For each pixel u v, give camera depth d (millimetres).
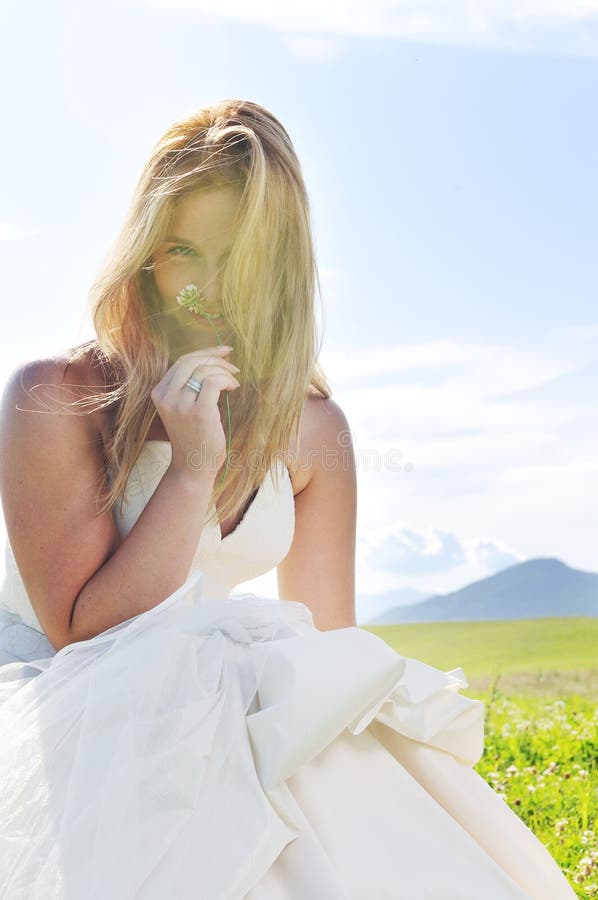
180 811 1524
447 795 1772
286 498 2264
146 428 2053
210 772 1577
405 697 1745
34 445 1968
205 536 2145
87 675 1680
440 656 12539
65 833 1516
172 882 1481
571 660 10000
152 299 2123
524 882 1761
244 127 2086
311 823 1611
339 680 1626
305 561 2434
